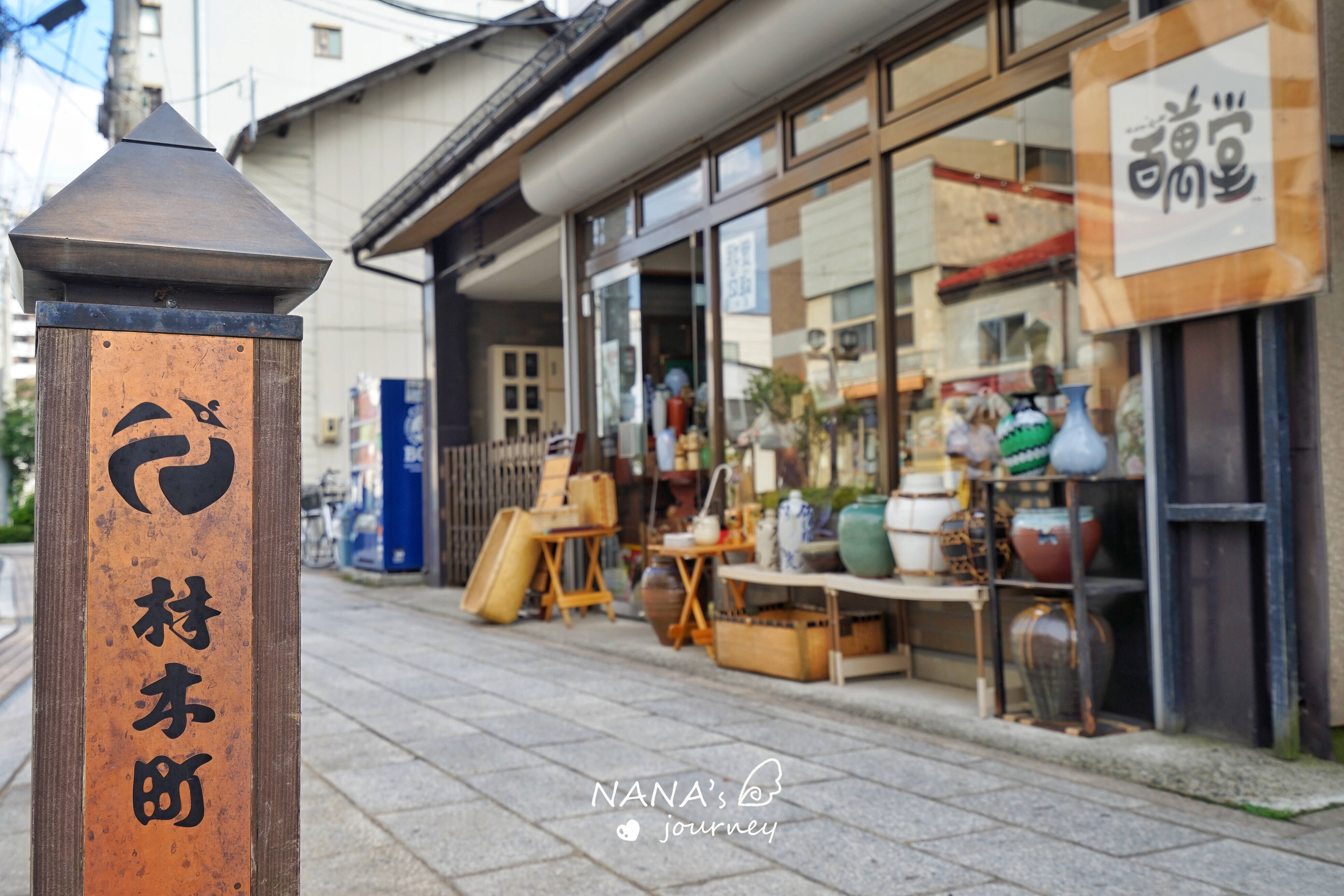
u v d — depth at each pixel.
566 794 3.37
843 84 5.49
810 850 2.79
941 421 4.87
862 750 3.84
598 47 6.64
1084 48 3.90
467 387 11.75
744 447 6.38
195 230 1.34
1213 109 3.45
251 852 1.35
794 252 5.89
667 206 7.25
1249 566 3.50
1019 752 3.71
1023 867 2.62
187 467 1.34
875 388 5.25
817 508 5.62
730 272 6.50
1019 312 4.46
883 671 4.98
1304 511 3.40
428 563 11.55
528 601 8.45
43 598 1.26
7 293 35.84
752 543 5.96
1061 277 4.25
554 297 12.03
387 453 11.79
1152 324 3.70
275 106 22.95
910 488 4.53
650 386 7.49
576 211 8.51
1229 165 3.41
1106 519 4.07
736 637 5.34
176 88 22.19
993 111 4.58
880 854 2.75
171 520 1.33
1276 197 3.27
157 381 1.33
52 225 1.27
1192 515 3.62
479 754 3.92
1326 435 3.43
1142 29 3.68
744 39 5.58
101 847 1.28
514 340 12.08
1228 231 3.42
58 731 1.26
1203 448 3.63
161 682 1.32
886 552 4.68
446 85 18.38
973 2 4.64
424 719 4.58
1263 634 3.49
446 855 2.81
